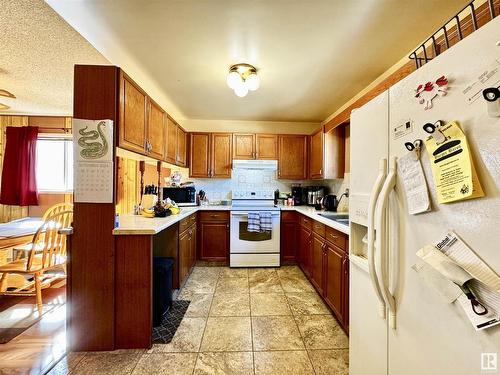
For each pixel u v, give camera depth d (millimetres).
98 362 1574
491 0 660
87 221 1669
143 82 2598
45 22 1672
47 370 1502
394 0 1420
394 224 897
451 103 670
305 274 3107
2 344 1753
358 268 1213
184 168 3994
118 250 1695
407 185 831
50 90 2895
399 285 871
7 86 2789
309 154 3861
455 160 649
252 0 1434
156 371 1502
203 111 3633
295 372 1503
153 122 2379
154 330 1931
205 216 3523
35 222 3211
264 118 3986
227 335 1869
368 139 1112
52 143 4043
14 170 3787
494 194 564
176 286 2592
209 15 1564
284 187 4141
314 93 2861
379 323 1021
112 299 1683
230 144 3838
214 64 2199
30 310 2225
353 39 1799
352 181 1278
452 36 1100
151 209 2469
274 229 3477
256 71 2309
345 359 1615
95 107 1653
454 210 659
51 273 2814
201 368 1529
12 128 3783
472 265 606
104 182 1663
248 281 2945
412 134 817
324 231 2295
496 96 555
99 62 2189
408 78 843
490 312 573
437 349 713
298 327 1978
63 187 4039
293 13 1536
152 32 1749
